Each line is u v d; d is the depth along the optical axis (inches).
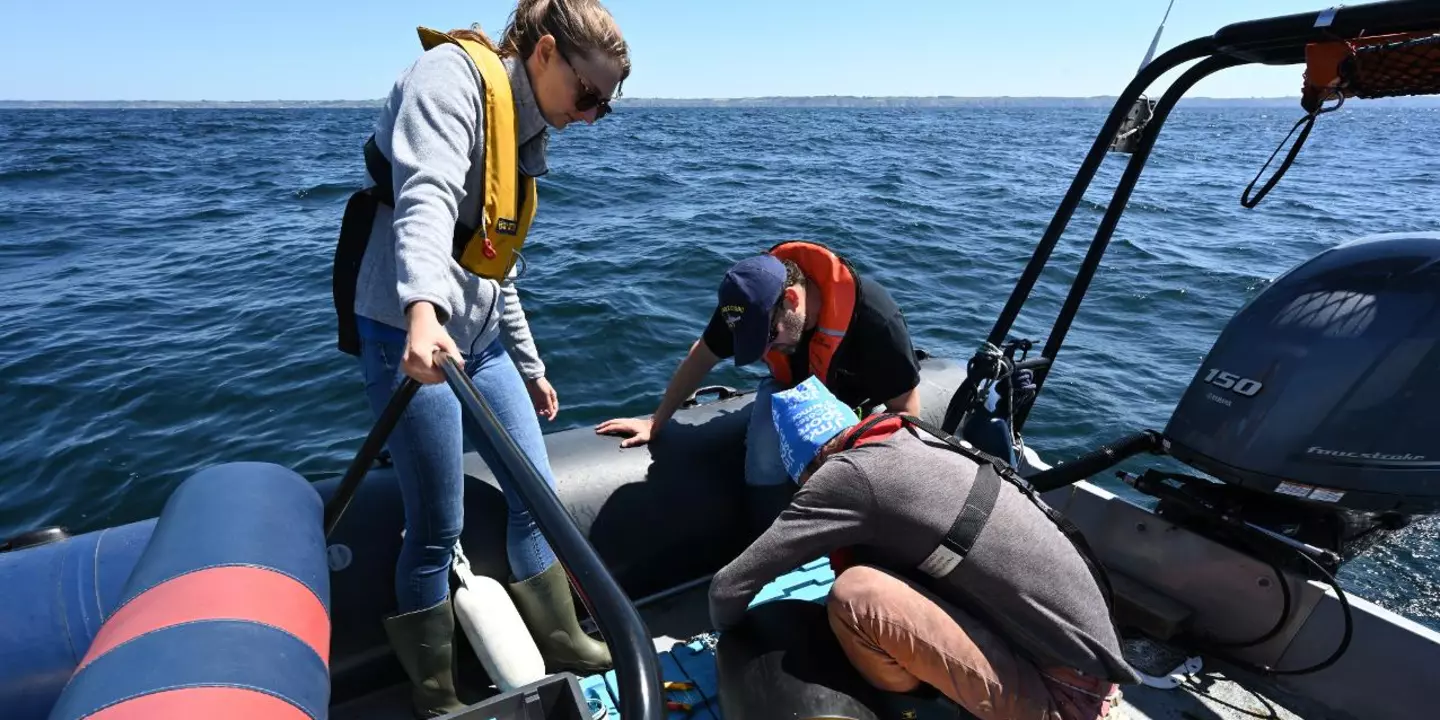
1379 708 77.1
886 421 65.6
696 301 271.7
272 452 173.0
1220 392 87.0
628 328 237.3
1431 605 117.5
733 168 775.1
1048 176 761.0
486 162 60.4
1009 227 445.4
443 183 54.4
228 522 52.6
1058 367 227.1
